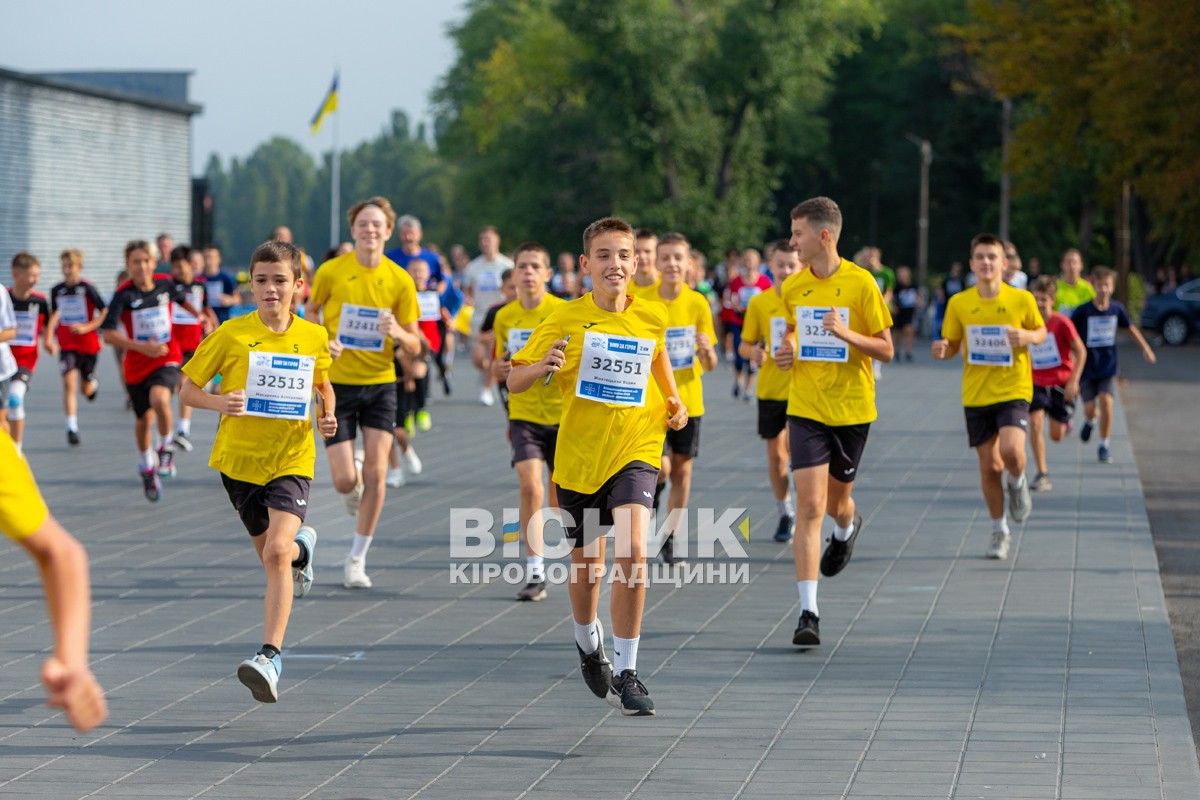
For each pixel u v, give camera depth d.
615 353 18.14
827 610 24.47
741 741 17.28
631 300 18.64
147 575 27.55
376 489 26.50
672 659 21.25
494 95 195.00
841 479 23.31
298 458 20.06
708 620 23.86
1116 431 53.19
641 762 16.52
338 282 26.62
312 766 16.44
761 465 43.50
